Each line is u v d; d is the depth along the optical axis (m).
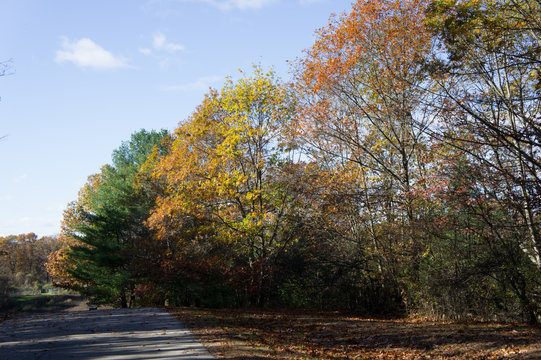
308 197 23.88
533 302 15.61
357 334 13.97
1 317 19.09
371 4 20.42
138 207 35.19
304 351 10.79
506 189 15.13
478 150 15.94
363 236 24.19
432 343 12.23
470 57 16.83
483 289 17.14
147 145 44.38
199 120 26.89
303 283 26.59
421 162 20.17
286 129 25.30
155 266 26.73
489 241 16.09
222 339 11.16
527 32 16.47
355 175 23.25
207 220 26.72
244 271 25.25
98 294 32.59
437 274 17.14
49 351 9.53
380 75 20.72
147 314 17.52
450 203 16.31
